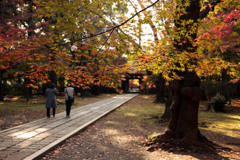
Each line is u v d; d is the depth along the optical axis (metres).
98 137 6.68
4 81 20.91
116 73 5.11
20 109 13.58
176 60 4.53
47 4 4.34
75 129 7.29
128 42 4.23
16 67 13.38
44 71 4.68
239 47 8.06
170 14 4.35
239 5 3.81
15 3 15.37
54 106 10.20
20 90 23.55
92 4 4.29
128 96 30.48
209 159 4.73
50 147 5.06
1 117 10.35
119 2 4.19
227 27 6.79
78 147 5.52
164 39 4.51
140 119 10.54
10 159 4.26
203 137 6.05
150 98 27.19
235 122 10.26
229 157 4.93
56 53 4.40
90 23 4.78
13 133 6.64
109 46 4.47
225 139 6.81
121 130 7.84
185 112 5.95
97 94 32.97
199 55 5.12
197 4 5.83
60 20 4.38
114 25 4.39
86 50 4.66
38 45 4.21
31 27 13.41
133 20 4.08
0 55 3.89
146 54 4.74
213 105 15.16
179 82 6.22
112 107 15.30
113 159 4.67
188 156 4.91
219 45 7.18
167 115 10.34
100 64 4.91
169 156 4.91
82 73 4.84
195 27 4.46
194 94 5.81
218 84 16.70
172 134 5.98
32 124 8.27
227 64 5.24
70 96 10.12
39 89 28.36
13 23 12.40
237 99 24.03
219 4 6.91
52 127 7.68
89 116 10.65
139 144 5.95
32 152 4.73
